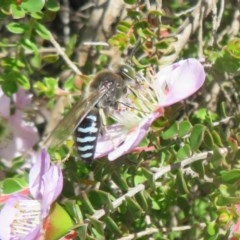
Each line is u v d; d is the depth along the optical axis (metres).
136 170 0.13
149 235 0.13
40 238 0.11
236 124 0.14
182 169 0.12
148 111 0.12
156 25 0.14
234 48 0.12
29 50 0.14
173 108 0.12
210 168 0.12
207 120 0.13
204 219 0.14
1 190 0.13
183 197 0.14
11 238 0.12
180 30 0.15
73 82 0.14
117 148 0.12
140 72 0.13
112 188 0.13
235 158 0.12
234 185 0.12
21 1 0.13
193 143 0.12
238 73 0.14
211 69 0.13
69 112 0.12
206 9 0.14
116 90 0.13
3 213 0.12
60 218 0.11
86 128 0.12
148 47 0.14
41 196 0.12
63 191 0.13
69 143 0.13
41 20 0.14
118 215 0.13
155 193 0.13
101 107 0.13
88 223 0.12
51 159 0.13
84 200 0.12
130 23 0.14
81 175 0.13
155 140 0.13
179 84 0.12
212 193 0.13
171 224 0.14
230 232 0.12
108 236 0.13
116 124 0.13
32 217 0.12
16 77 0.14
